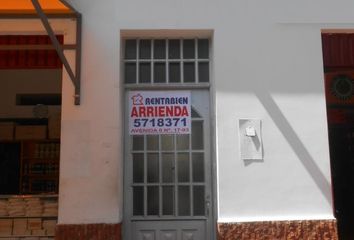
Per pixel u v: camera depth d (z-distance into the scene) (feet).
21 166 28.91
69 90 18.40
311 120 18.56
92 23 18.74
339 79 23.97
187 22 18.86
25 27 18.79
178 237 18.94
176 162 19.25
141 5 18.86
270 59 18.80
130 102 19.42
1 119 28.86
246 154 18.28
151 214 19.03
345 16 19.11
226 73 18.67
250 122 18.45
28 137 28.32
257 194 18.13
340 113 24.04
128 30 18.84
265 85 18.67
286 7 19.08
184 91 19.56
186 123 19.39
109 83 18.45
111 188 17.97
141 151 19.26
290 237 17.83
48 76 28.53
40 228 18.72
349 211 26.18
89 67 18.51
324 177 18.31
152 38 19.69
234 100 18.54
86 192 17.94
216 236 18.42
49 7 17.92
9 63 19.72
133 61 19.60
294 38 18.97
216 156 18.51
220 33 18.85
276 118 18.51
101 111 18.31
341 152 26.03
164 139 19.39
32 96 29.22
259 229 17.83
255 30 18.93
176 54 19.75
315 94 18.70
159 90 19.52
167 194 19.17
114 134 18.21
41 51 19.71
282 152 18.37
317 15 19.08
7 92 28.71
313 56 18.90
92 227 17.72
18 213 18.81
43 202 18.88
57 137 28.14
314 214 18.13
